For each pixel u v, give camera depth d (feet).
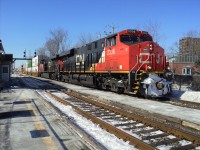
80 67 92.53
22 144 23.76
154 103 50.70
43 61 186.19
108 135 26.61
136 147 22.70
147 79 55.98
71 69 104.83
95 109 43.98
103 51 71.77
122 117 36.73
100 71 73.97
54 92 74.43
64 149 22.26
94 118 32.81
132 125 31.73
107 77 71.10
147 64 58.95
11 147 22.98
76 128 28.19
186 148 22.82
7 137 26.00
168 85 56.95
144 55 58.95
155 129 29.53
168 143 24.36
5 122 32.58
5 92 72.08
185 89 79.66
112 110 41.32
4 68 138.82
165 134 27.32
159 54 60.85
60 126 30.30
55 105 47.19
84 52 88.99
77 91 75.15
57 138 25.43
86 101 53.47
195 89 76.48
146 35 63.87
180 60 169.48
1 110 41.34
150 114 37.17
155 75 56.75
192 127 30.48
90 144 23.11
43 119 34.12
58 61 132.26
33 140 24.91
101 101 54.08
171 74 61.05
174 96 63.16
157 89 55.98
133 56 58.29
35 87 92.58
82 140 24.68
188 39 172.65
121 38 62.18
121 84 61.93
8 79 139.44
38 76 203.62
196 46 165.68
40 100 53.98
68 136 26.11
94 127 30.04
